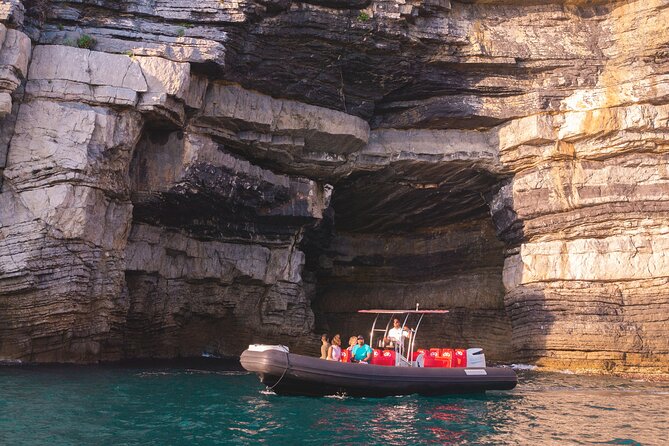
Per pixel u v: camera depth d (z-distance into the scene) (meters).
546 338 22.00
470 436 10.86
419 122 23.36
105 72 17.88
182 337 22.30
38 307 16.36
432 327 27.83
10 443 9.45
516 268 23.44
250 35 20.08
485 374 15.17
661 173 21.81
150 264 20.33
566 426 11.78
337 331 29.22
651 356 20.88
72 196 16.77
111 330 18.77
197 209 20.92
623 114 21.70
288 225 23.28
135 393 13.59
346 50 21.22
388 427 11.25
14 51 16.56
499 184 24.44
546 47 22.84
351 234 28.78
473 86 22.94
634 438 10.94
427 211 26.72
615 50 22.66
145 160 19.80
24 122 17.08
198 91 19.70
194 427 10.79
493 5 23.20
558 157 22.61
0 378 14.27
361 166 23.39
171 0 19.38
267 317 23.34
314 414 12.04
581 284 21.92
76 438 9.84
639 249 21.50
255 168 21.55
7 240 16.31
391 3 21.08
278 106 21.28
